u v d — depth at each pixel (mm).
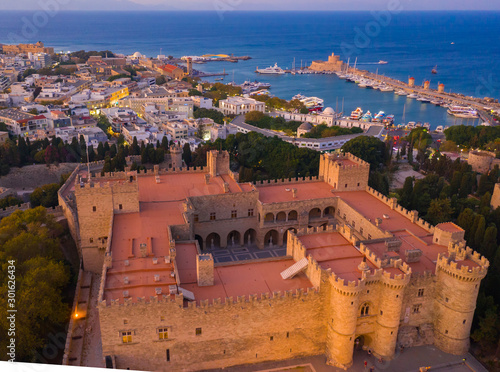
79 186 121875
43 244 121875
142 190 145500
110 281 97750
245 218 149000
